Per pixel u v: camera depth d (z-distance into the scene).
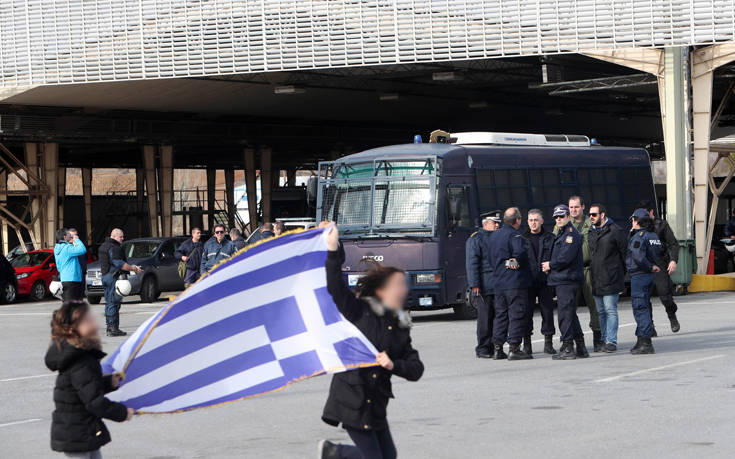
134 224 65.31
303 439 9.21
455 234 21.83
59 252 20.12
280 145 59.28
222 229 21.86
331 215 22.38
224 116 49.91
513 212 14.43
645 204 17.14
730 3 28.17
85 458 6.05
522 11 30.22
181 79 38.22
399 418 10.09
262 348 6.22
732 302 24.95
